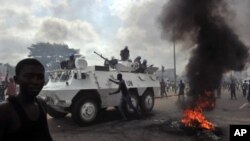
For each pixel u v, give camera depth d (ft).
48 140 6.36
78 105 29.14
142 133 25.18
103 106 32.53
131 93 36.17
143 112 37.63
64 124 30.86
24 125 5.67
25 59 6.20
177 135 24.16
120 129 27.25
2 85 46.39
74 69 31.55
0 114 5.48
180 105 46.47
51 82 32.65
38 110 6.17
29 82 5.95
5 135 5.57
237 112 38.19
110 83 33.53
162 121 31.04
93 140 22.95
